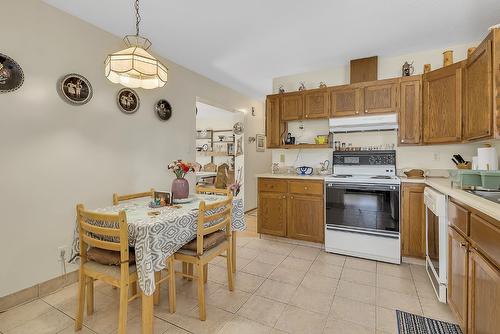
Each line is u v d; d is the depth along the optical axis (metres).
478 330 1.28
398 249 2.60
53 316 1.78
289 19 2.34
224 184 5.29
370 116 2.96
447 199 1.82
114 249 1.48
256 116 5.57
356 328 1.64
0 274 1.83
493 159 2.03
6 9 1.83
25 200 1.95
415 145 2.88
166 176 3.22
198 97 3.80
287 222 3.21
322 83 3.41
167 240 1.59
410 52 3.04
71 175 2.23
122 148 2.68
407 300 1.96
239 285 2.20
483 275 1.23
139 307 1.90
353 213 2.81
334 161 3.27
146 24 2.43
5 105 1.83
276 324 1.69
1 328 1.66
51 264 2.11
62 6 2.12
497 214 1.04
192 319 1.74
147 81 1.96
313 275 2.38
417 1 2.06
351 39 2.72
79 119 2.29
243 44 2.84
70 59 2.22
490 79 1.70
